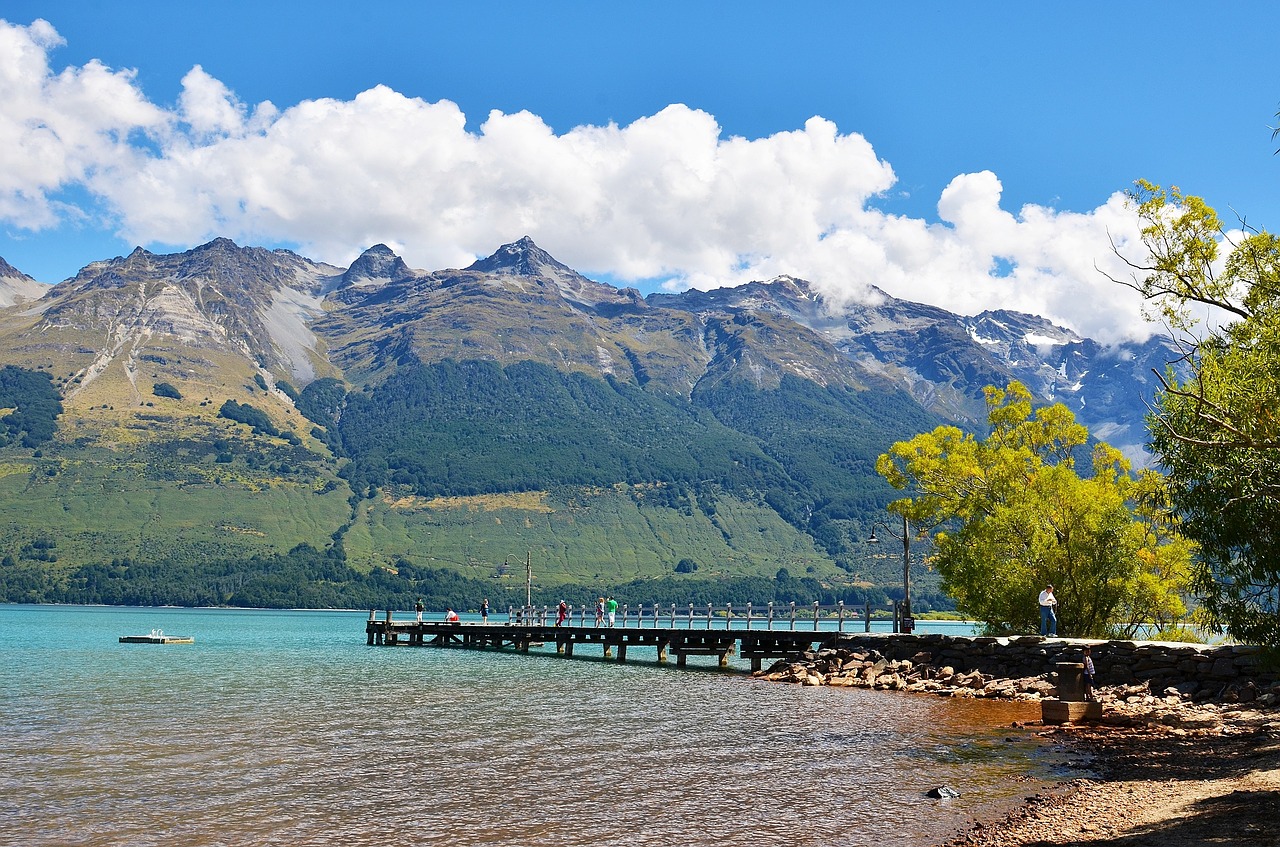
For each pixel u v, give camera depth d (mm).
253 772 24750
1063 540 45656
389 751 28000
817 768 24500
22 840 18156
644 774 24188
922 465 52719
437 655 76625
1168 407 21969
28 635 107188
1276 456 19188
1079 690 30953
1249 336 21859
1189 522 21391
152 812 20297
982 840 16938
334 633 124250
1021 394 54250
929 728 30969
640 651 81875
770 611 63094
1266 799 18359
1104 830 16984
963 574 47719
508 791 22250
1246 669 32688
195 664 65562
